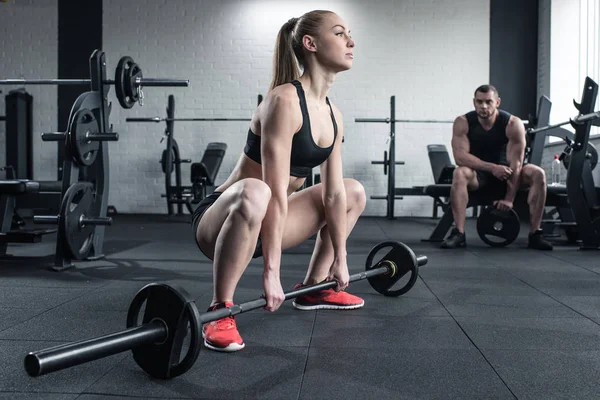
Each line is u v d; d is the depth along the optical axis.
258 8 6.29
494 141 3.44
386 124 6.27
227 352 1.27
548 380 1.10
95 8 6.35
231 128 6.35
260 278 2.28
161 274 2.42
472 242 3.71
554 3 5.71
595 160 3.68
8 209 2.84
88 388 1.05
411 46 6.22
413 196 6.31
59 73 6.33
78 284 2.18
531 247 3.35
